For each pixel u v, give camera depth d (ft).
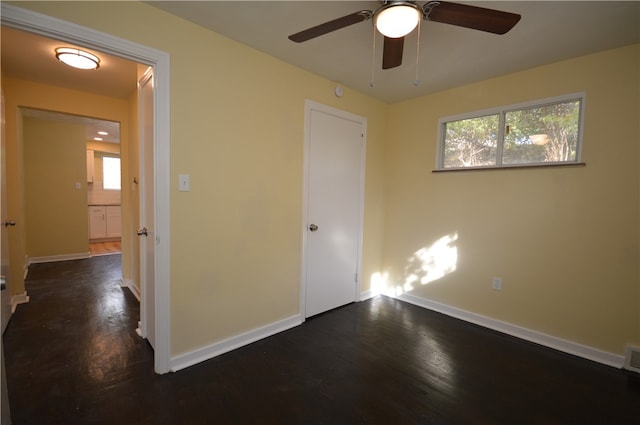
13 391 5.95
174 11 6.24
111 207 22.48
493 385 6.57
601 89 7.47
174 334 6.81
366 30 6.75
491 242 9.32
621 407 5.99
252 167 7.91
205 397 5.97
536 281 8.52
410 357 7.62
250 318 8.18
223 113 7.26
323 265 10.15
